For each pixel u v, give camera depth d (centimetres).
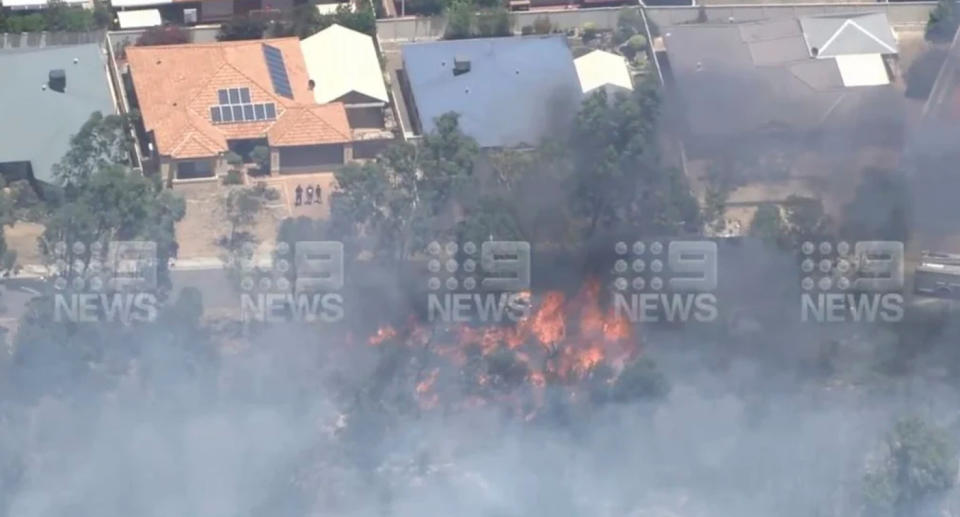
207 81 12025
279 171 11881
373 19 12719
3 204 11194
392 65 12638
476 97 12044
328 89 12219
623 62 12400
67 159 11494
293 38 12488
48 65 12162
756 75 12219
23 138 11700
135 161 11762
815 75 12275
